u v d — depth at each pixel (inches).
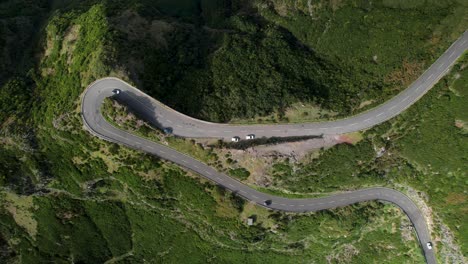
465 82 4045.3
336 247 4662.9
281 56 4478.3
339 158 4234.7
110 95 4141.2
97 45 4256.9
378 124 4207.7
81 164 4343.0
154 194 4377.5
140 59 4259.4
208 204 4357.8
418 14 4217.5
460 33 4133.9
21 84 4594.0
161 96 4197.8
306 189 4365.2
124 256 4899.1
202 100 4242.1
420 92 4200.3
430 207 4345.5
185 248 4736.7
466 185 4131.4
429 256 4446.4
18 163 4409.5
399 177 4372.5
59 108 4242.1
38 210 4672.7
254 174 4247.0
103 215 4672.7
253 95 4234.7
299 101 4165.8
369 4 4404.5
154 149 4232.3
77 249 4869.6
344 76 4382.4
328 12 4539.9
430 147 4202.8
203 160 4237.2
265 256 4702.3
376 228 4564.5
